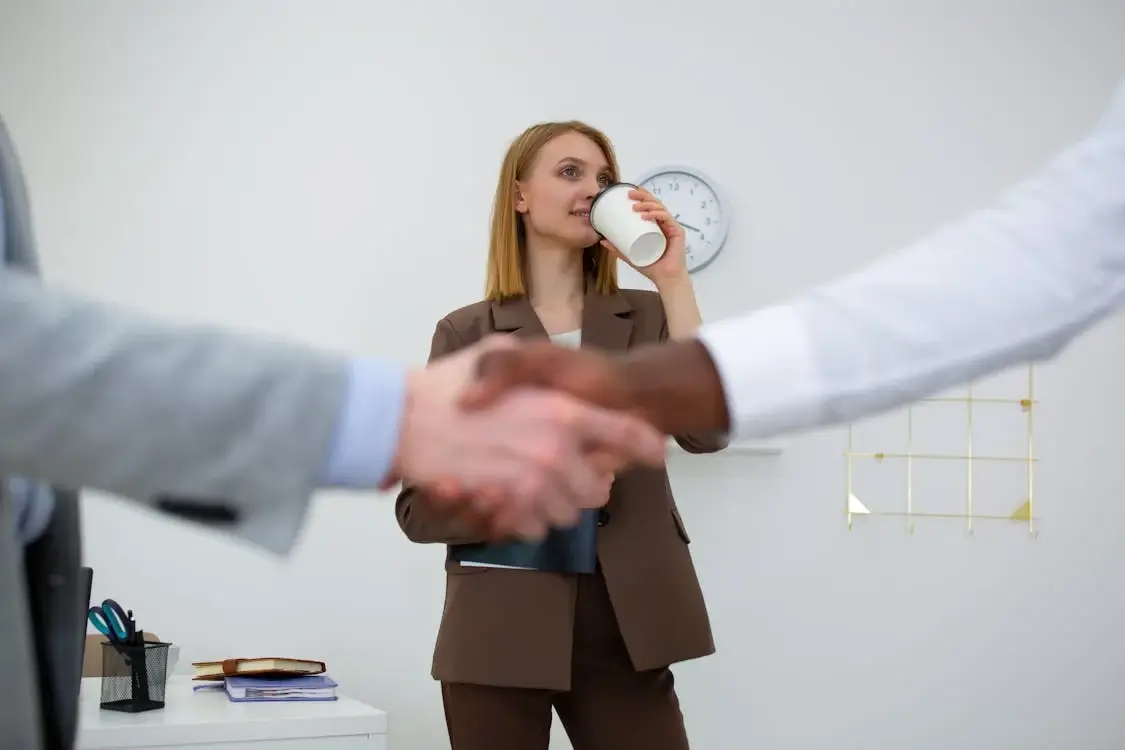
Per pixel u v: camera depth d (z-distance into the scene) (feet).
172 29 11.18
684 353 2.17
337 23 11.33
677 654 6.10
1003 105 11.57
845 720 10.77
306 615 10.55
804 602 10.85
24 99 10.91
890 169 11.46
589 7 11.51
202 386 1.69
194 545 10.53
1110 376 11.23
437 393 1.94
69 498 2.21
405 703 10.55
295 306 10.97
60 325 1.65
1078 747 10.86
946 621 10.94
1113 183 2.12
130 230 10.89
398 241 11.12
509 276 6.83
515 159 6.96
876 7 11.63
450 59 11.37
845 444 11.05
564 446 1.99
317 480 1.78
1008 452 11.14
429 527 5.94
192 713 6.80
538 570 6.11
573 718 6.44
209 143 11.07
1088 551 11.07
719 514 10.89
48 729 2.15
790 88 11.51
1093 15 11.68
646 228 6.64
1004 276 2.10
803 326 2.15
